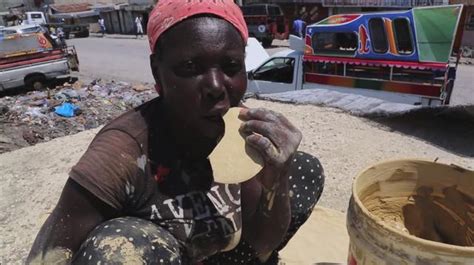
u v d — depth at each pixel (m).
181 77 1.15
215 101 1.17
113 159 1.22
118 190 1.22
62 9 42.75
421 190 1.70
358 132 5.45
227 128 1.22
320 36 8.45
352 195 1.49
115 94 11.12
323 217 3.18
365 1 21.27
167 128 1.32
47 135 8.22
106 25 39.38
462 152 4.70
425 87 7.39
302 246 2.79
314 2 23.91
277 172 1.21
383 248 1.29
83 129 8.62
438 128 5.55
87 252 1.12
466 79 12.86
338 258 2.67
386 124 5.79
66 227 1.17
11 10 46.16
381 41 7.71
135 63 18.02
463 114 5.84
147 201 1.30
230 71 1.19
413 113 6.04
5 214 3.75
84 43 28.89
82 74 15.62
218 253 1.65
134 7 35.66
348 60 8.16
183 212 1.32
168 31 1.15
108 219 1.25
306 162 1.89
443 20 6.98
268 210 1.40
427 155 4.68
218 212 1.37
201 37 1.12
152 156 1.29
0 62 12.26
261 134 1.19
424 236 1.73
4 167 4.87
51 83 13.89
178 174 1.32
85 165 1.20
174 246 1.25
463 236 1.63
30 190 4.22
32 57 12.79
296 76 8.88
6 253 3.10
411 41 7.37
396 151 4.77
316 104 6.79
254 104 6.96
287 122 1.22
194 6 1.13
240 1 24.67
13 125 8.59
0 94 12.69
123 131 1.28
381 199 1.71
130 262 1.11
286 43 22.34
